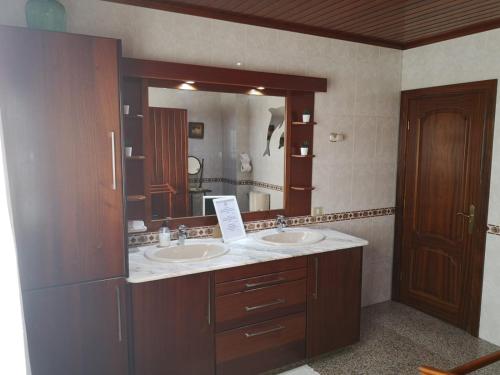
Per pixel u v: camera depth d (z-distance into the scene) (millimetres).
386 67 3586
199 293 2289
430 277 3578
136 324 2141
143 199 2615
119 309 2090
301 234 3148
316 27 3094
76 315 1999
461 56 3197
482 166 3078
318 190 3355
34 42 1781
